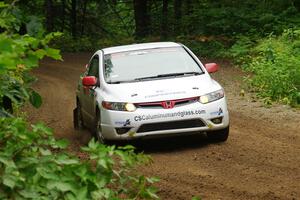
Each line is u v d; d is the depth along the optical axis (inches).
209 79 606.2
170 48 653.3
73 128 757.9
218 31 1684.3
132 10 2709.2
